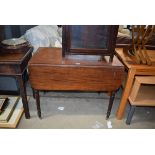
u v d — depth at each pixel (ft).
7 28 7.62
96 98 7.82
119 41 7.28
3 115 6.18
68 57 5.85
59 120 6.48
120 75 5.47
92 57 5.95
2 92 7.38
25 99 6.01
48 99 7.59
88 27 5.23
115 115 6.88
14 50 5.86
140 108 7.41
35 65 5.23
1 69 5.26
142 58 5.92
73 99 7.67
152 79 5.74
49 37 7.80
